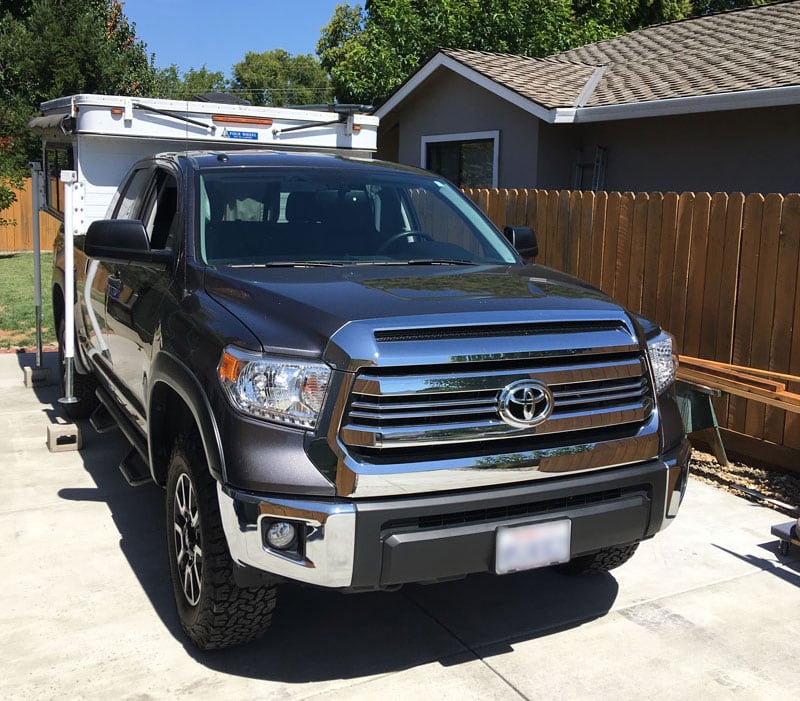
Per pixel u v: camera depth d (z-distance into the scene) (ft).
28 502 17.24
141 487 18.20
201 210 13.74
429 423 9.92
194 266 12.77
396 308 10.34
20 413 24.06
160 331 12.37
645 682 11.25
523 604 13.43
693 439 21.42
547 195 24.89
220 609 10.89
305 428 9.78
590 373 10.77
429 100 47.91
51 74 84.64
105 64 86.17
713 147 35.47
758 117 33.55
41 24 84.94
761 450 19.70
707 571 14.62
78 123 19.43
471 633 12.50
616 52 47.55
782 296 18.66
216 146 20.99
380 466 9.73
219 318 11.07
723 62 38.42
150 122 20.04
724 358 20.04
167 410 12.75
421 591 13.87
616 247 22.70
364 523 9.64
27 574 13.97
